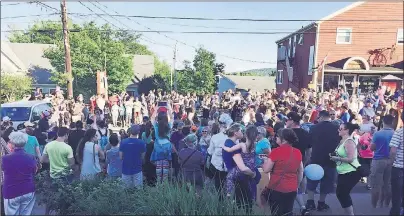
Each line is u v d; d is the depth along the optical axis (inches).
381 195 164.1
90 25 659.4
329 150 165.5
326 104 283.4
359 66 303.4
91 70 650.2
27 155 156.5
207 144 234.8
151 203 155.3
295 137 144.0
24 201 153.4
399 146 152.6
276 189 141.5
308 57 523.8
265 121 301.7
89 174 188.7
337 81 357.4
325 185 165.9
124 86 716.7
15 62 555.8
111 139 198.2
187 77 768.3
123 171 186.4
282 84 723.4
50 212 166.9
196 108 534.0
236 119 379.9
